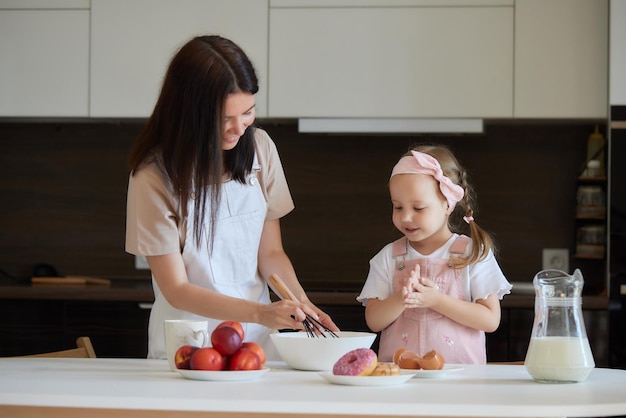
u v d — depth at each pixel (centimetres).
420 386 150
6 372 167
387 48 349
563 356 158
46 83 360
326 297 322
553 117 345
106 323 332
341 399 130
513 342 316
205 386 147
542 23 345
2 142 397
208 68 189
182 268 198
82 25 359
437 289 211
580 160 376
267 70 352
